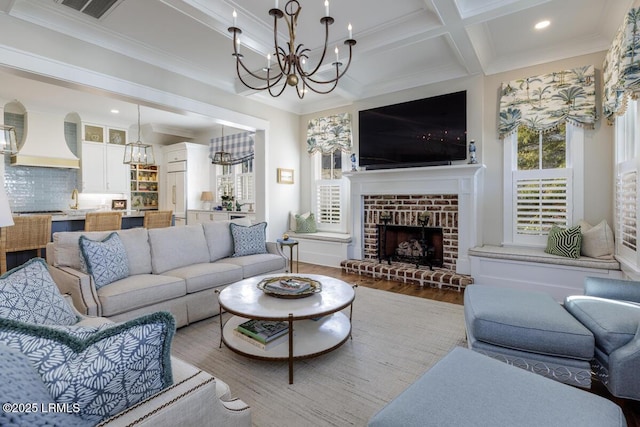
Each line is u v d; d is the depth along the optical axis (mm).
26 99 5535
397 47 3414
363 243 5227
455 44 3365
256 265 3637
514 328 1867
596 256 3400
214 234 3848
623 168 3072
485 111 4242
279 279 2791
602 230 3400
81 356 816
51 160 6094
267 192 5480
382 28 3262
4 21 2738
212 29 3203
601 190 3586
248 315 2053
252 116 5172
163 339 921
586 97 3561
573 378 1766
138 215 5203
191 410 965
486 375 1288
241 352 2141
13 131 4250
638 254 2588
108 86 3398
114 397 839
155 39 3449
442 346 2529
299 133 6129
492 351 1956
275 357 2072
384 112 4891
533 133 4012
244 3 2842
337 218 5770
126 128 7359
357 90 5020
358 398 1889
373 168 5016
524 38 3549
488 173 4254
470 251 4039
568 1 2854
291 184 5957
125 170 7359
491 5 2746
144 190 7988
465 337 2686
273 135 5582
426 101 4512
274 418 1722
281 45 3490
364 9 2941
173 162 7949
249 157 6844
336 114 5629
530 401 1125
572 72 3629
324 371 2174
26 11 2801
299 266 5375
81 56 3197
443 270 4430
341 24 3184
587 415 1054
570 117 3641
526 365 1869
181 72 4082
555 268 3510
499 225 4203
